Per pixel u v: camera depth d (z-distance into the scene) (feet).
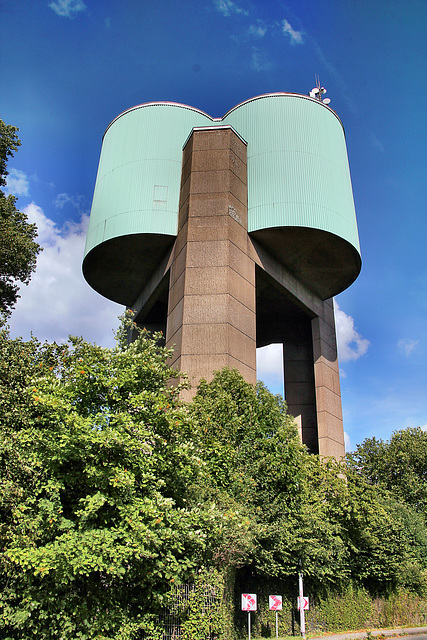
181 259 88.28
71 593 34.45
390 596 79.05
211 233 87.35
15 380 42.65
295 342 119.75
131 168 99.91
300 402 113.70
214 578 40.88
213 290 82.99
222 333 80.02
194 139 96.22
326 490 67.97
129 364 40.22
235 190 92.99
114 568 31.35
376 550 71.61
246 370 81.92
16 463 34.37
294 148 97.60
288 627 57.72
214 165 93.30
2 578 33.65
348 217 98.07
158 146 101.30
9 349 45.39
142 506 33.09
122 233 94.58
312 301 112.06
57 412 34.76
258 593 54.49
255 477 50.62
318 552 56.65
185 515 36.86
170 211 96.07
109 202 99.35
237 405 56.54
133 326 47.96
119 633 34.81
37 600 32.60
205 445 48.83
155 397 38.14
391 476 124.77
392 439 131.64
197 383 76.95
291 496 50.85
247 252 91.15
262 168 96.84
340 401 111.86
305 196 93.97
